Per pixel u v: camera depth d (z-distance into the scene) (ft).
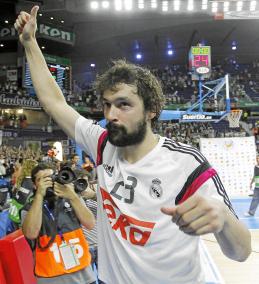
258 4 34.01
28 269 9.05
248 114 81.15
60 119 4.61
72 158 23.43
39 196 7.89
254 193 28.78
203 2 35.09
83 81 90.53
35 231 7.84
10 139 68.28
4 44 76.89
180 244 3.38
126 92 3.42
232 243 2.89
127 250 3.47
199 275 3.58
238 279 14.20
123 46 83.25
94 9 37.91
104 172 3.82
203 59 41.52
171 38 80.38
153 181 3.43
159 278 3.43
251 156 40.91
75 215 8.57
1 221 12.84
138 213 3.43
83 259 8.31
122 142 3.46
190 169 3.42
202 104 44.11
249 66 92.17
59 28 73.51
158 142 3.62
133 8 37.29
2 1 64.54
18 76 76.54
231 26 74.23
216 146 40.93
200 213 2.36
